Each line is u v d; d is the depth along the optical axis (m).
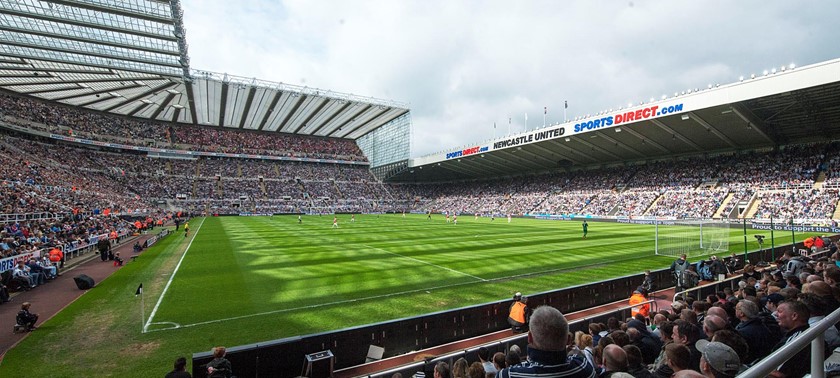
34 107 53.59
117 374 7.21
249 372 6.33
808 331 1.97
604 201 55.94
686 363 3.21
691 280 11.94
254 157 77.88
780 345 3.64
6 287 12.54
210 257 20.33
